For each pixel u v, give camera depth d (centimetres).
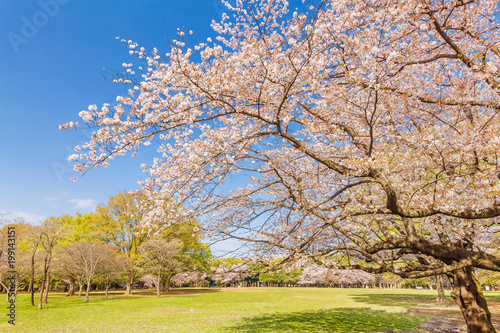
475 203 555
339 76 689
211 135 624
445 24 627
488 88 663
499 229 814
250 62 596
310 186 737
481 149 557
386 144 736
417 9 573
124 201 3678
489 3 649
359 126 711
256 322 1545
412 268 747
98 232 3688
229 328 1375
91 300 3125
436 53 736
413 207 578
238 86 612
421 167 622
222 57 674
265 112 683
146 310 2161
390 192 529
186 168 631
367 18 611
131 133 532
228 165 606
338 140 738
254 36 695
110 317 1803
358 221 720
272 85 614
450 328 1408
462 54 605
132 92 566
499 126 603
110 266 3281
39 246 2617
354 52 602
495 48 607
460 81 646
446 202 528
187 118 540
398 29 650
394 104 682
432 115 664
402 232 777
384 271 695
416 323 1534
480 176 550
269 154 790
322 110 614
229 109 599
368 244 730
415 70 686
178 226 685
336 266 641
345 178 763
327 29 588
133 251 4028
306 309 2159
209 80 579
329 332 1262
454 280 909
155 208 629
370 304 2511
